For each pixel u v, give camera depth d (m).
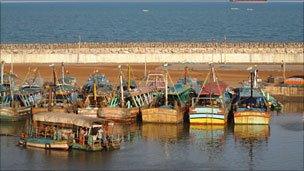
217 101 107.81
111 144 89.88
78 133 89.12
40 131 91.19
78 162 83.50
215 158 86.62
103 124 89.88
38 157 85.50
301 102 129.25
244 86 121.88
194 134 99.94
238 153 89.12
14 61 165.50
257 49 169.12
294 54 166.75
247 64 163.62
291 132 101.38
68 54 166.62
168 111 105.50
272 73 150.62
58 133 89.44
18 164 82.50
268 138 97.44
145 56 166.88
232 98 116.62
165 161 84.88
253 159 86.12
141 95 113.69
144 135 99.00
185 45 176.75
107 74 147.62
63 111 105.06
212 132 101.50
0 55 165.00
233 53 167.00
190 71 150.62
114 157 86.25
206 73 148.50
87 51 168.25
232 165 83.44
